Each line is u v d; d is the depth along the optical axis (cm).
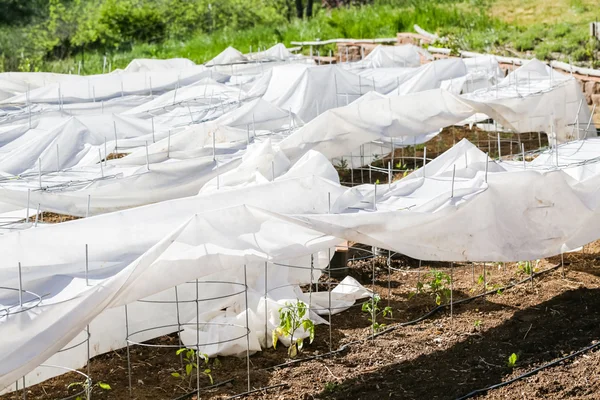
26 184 880
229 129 1059
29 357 518
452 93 1167
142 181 902
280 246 626
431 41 2052
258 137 1084
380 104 1121
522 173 720
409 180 787
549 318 720
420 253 672
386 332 703
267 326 678
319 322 714
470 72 1486
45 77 1551
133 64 1702
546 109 1255
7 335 516
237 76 1588
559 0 2233
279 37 2556
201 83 1370
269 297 698
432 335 695
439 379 615
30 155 980
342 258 827
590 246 908
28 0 3194
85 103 1366
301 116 1278
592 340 673
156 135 1083
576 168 852
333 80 1324
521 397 584
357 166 1251
